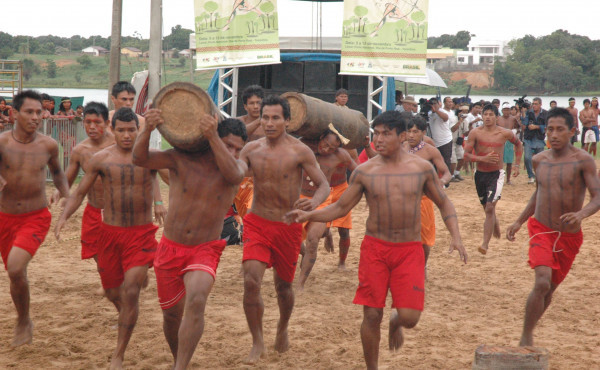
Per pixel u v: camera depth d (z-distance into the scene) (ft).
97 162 18.34
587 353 19.56
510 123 60.34
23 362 18.10
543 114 60.70
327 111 24.91
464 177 65.31
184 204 15.94
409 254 16.62
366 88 56.13
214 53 46.21
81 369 17.70
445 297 25.93
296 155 18.92
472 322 22.70
